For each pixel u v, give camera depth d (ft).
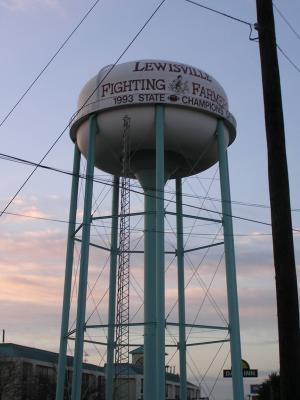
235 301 68.49
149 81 74.23
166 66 75.51
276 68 41.39
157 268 65.98
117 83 74.90
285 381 34.78
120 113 74.49
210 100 76.07
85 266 69.36
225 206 72.79
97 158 82.02
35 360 221.05
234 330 67.72
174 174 87.51
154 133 74.69
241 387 65.26
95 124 75.97
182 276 86.74
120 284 73.56
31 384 208.44
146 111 73.97
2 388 186.91
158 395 60.85
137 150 79.66
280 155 39.32
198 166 84.28
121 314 72.49
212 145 78.02
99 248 80.33
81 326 67.46
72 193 80.23
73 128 79.66
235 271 70.23
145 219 80.69
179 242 87.76
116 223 86.17
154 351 75.51
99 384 233.76
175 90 74.13
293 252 37.40
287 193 38.55
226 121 78.02
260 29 42.47
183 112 74.38
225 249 71.05
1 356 207.51
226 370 88.58
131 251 82.43
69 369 207.92
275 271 37.22
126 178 74.23
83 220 71.15
